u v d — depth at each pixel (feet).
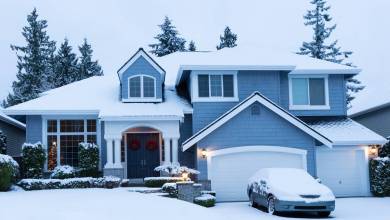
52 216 40.96
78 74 185.26
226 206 67.05
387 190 79.25
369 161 81.51
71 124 82.79
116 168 76.48
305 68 87.45
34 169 75.61
